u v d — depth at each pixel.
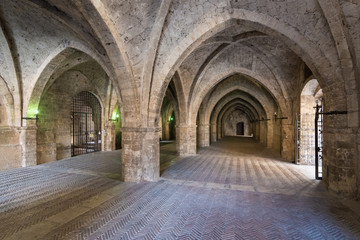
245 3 5.48
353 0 4.52
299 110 10.03
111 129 14.62
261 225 3.95
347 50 4.96
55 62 8.87
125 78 6.50
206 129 17.28
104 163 10.01
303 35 5.34
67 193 5.66
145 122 6.80
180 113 12.31
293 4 5.11
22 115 9.27
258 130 23.59
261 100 15.82
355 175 5.29
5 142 8.81
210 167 9.16
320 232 3.72
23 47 8.46
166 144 18.95
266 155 12.64
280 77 10.43
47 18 6.87
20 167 9.10
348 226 3.95
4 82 8.81
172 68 6.59
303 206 4.87
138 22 5.98
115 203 4.97
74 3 5.14
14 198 5.29
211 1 5.66
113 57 6.27
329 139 5.86
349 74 5.12
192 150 12.61
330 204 4.99
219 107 21.30
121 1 5.50
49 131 11.16
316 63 5.44
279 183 6.73
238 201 5.14
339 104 5.44
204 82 12.16
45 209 4.62
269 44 8.81
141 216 4.29
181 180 7.01
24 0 5.96
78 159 11.16
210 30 6.04
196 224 3.96
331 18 4.79
